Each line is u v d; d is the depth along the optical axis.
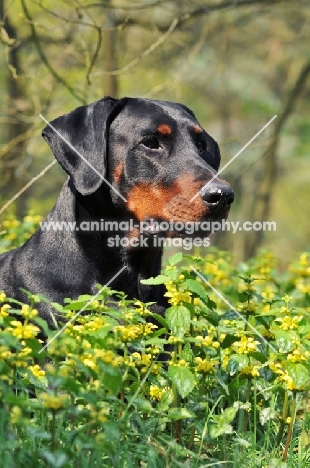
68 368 5.02
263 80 26.34
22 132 16.48
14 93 16.06
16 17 16.47
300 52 23.97
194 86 22.92
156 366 5.53
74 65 16.92
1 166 15.45
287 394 5.75
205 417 5.73
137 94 20.58
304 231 29.66
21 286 7.10
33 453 4.64
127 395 5.43
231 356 5.91
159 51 17.70
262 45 23.81
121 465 4.92
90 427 4.66
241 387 6.10
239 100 26.83
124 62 18.69
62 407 4.46
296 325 5.73
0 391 4.64
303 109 25.36
